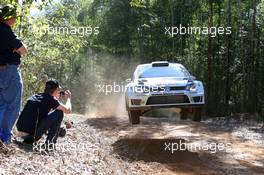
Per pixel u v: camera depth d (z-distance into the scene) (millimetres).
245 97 21062
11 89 6758
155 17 31047
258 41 21766
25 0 8172
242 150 9789
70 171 6273
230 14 24250
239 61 23172
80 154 7676
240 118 17844
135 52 33031
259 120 16781
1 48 6652
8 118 6832
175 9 29781
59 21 13742
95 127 13211
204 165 8258
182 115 15008
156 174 7445
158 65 13641
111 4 33969
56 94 7734
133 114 12641
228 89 23672
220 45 24922
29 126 7465
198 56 26625
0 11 6703
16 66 6781
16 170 5602
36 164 6086
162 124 13938
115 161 7934
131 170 7516
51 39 13781
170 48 30875
